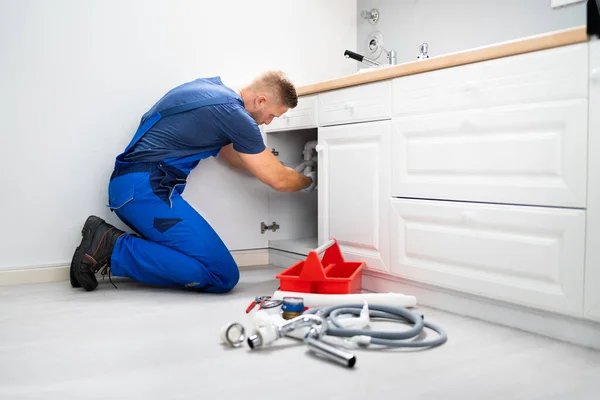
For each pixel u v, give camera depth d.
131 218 2.11
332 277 2.03
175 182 2.14
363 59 2.58
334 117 2.19
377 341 1.38
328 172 2.24
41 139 2.23
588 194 1.35
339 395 1.10
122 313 1.76
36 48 2.20
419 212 1.81
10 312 1.76
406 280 1.95
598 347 1.40
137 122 2.42
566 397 1.09
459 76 1.65
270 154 2.19
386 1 2.84
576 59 1.36
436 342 1.41
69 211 2.31
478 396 1.10
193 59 2.53
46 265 2.27
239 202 2.69
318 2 2.90
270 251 2.79
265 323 1.43
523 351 1.38
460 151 1.67
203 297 2.02
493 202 1.58
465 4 2.39
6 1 2.14
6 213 2.19
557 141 1.42
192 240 2.06
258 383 1.17
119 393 1.11
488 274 1.62
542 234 1.47
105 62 2.33
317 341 1.34
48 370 1.24
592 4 1.29
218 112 2.03
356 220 2.10
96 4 2.30
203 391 1.12
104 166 2.36
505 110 1.53
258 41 2.71
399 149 1.88
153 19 2.42
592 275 1.35
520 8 2.16
